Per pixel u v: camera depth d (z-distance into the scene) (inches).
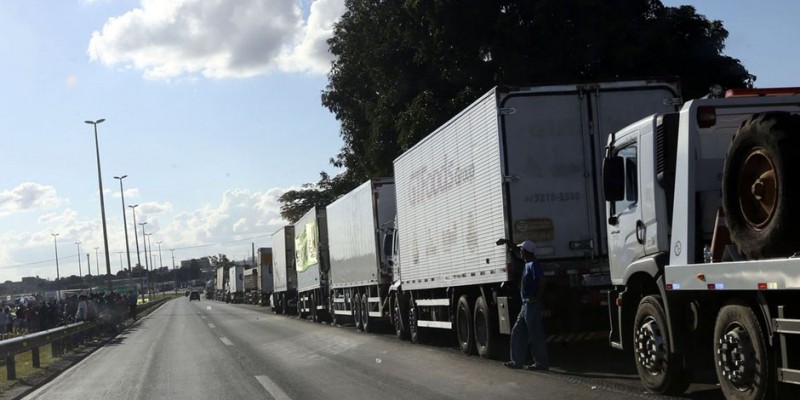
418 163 679.1
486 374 461.7
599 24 785.6
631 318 381.7
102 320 1212.5
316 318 1269.7
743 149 271.7
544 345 454.0
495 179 486.6
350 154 1353.3
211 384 500.1
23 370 714.8
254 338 921.5
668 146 341.1
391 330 936.3
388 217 850.8
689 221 316.2
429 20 869.2
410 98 1032.8
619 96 482.3
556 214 474.6
